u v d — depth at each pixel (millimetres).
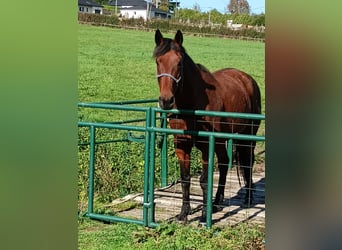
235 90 4887
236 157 5312
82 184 5398
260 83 10906
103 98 10625
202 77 4438
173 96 3906
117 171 5777
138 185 5758
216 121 4406
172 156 6418
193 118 4281
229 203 5109
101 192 5410
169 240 3936
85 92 10883
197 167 6520
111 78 11734
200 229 4102
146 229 4262
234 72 5359
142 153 6023
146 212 4367
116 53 13336
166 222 4441
